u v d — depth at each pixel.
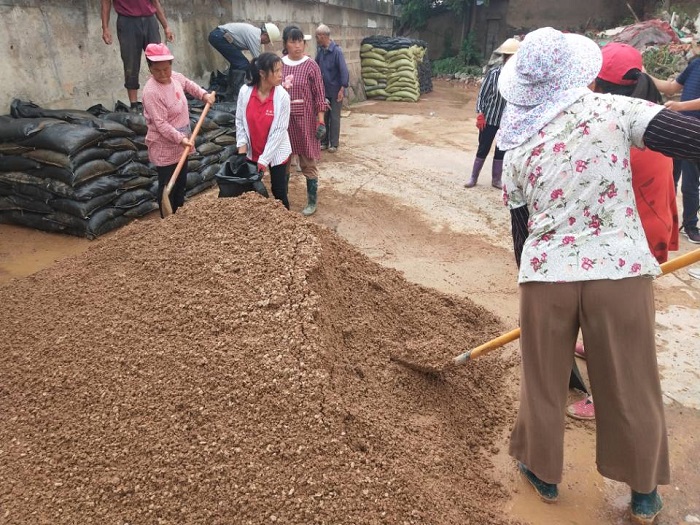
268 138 4.68
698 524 2.28
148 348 2.62
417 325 3.34
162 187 4.97
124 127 5.21
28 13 5.65
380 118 11.34
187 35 8.09
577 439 2.75
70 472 2.22
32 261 4.57
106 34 6.07
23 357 2.72
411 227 5.46
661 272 2.05
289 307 2.67
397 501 2.16
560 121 1.96
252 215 3.28
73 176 4.69
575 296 2.00
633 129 1.91
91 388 2.50
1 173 4.93
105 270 3.26
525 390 2.23
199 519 2.06
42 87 5.90
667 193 2.70
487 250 4.93
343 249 3.59
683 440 2.73
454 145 8.95
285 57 5.49
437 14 21.84
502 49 6.16
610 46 2.85
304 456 2.21
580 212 1.96
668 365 3.30
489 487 2.43
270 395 2.36
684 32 15.44
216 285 2.86
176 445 2.26
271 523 2.04
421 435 2.56
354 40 13.66
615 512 2.34
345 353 2.84
